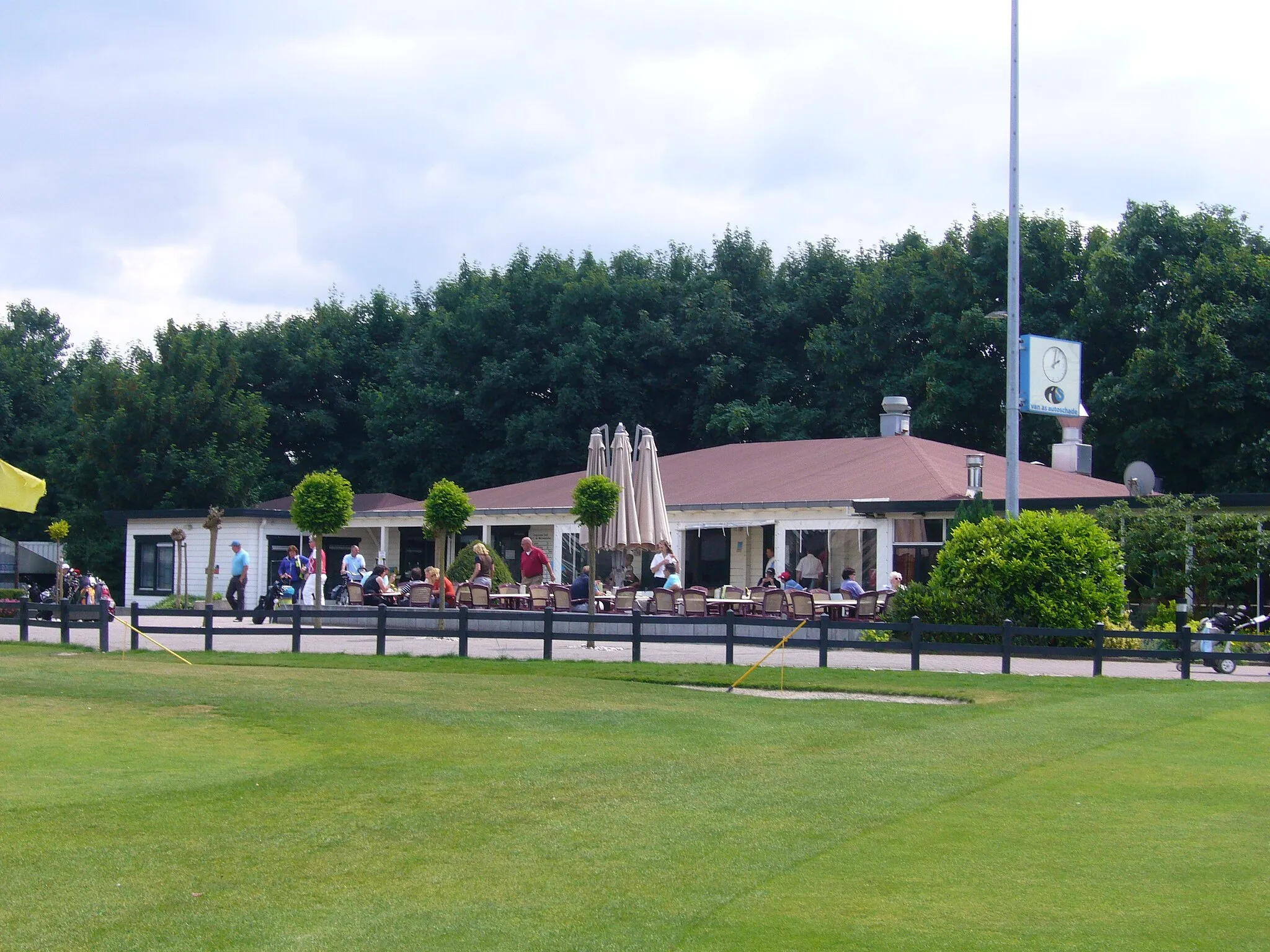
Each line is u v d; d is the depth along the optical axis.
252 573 36.25
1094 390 37.75
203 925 6.80
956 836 8.57
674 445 50.53
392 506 39.28
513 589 25.77
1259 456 35.09
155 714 13.51
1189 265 38.31
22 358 54.66
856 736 12.48
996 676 16.83
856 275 46.34
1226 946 6.42
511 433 48.19
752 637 18.36
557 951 6.41
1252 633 22.36
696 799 9.66
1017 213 22.41
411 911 7.04
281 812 9.24
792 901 7.18
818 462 32.06
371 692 15.20
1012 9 23.19
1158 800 9.61
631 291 49.41
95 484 44.38
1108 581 19.98
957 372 40.88
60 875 7.68
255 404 47.25
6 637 22.22
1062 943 6.48
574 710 14.02
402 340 57.19
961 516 23.38
